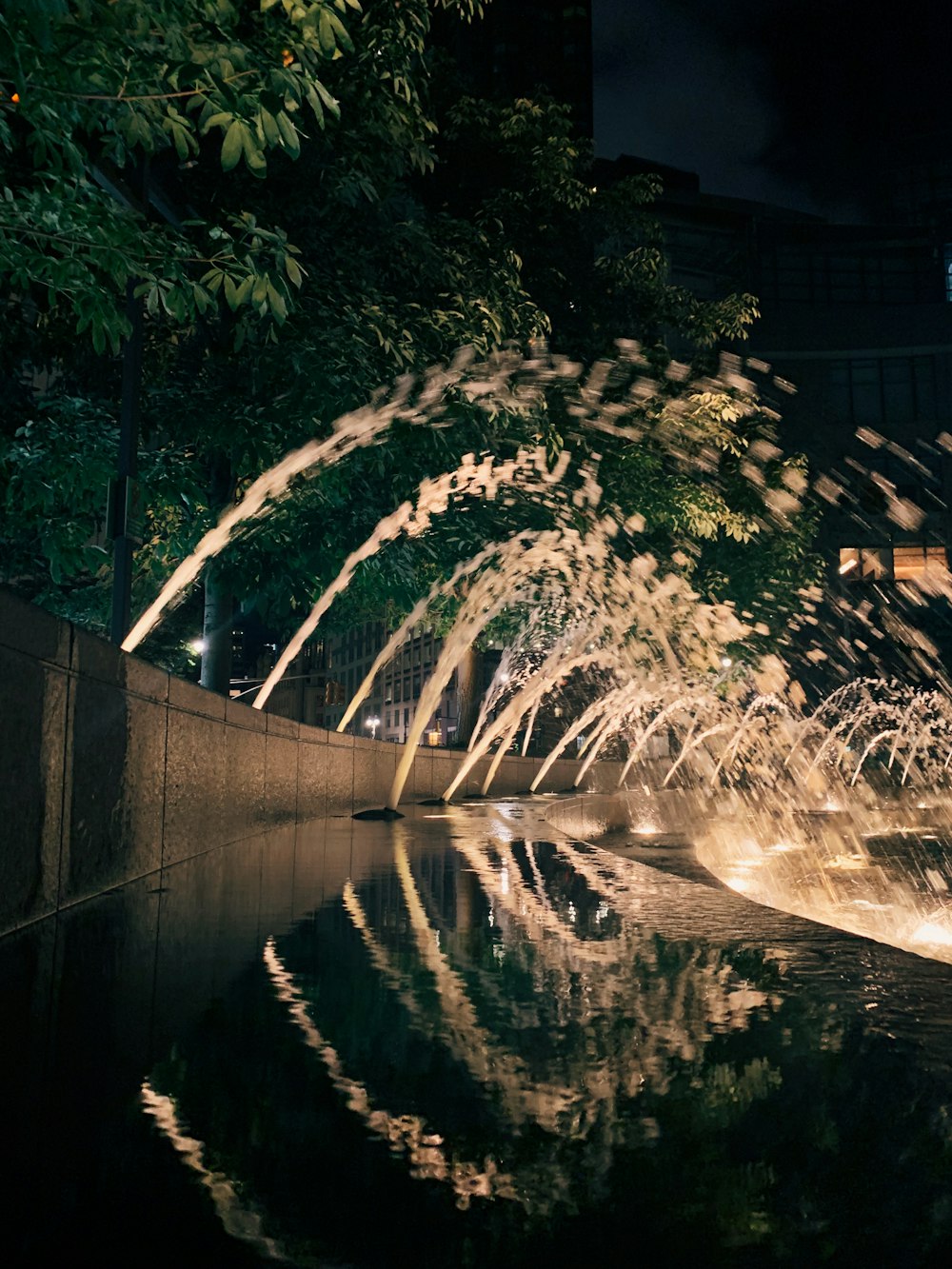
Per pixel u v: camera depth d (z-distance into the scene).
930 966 2.88
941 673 54.97
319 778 12.86
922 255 61.59
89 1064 1.97
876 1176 1.39
